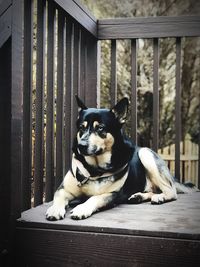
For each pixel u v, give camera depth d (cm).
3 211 183
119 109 216
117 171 212
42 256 180
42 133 216
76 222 180
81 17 262
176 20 283
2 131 183
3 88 183
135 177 226
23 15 189
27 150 202
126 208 210
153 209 207
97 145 203
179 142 292
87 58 300
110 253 172
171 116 668
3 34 182
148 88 642
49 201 228
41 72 215
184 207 213
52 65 230
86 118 209
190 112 719
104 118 210
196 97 717
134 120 295
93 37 295
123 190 218
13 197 181
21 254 182
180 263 164
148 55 641
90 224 176
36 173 214
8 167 181
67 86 258
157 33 286
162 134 674
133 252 169
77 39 272
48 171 228
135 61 293
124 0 609
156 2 637
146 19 287
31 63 201
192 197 244
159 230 167
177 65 289
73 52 267
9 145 181
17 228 182
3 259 180
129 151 226
